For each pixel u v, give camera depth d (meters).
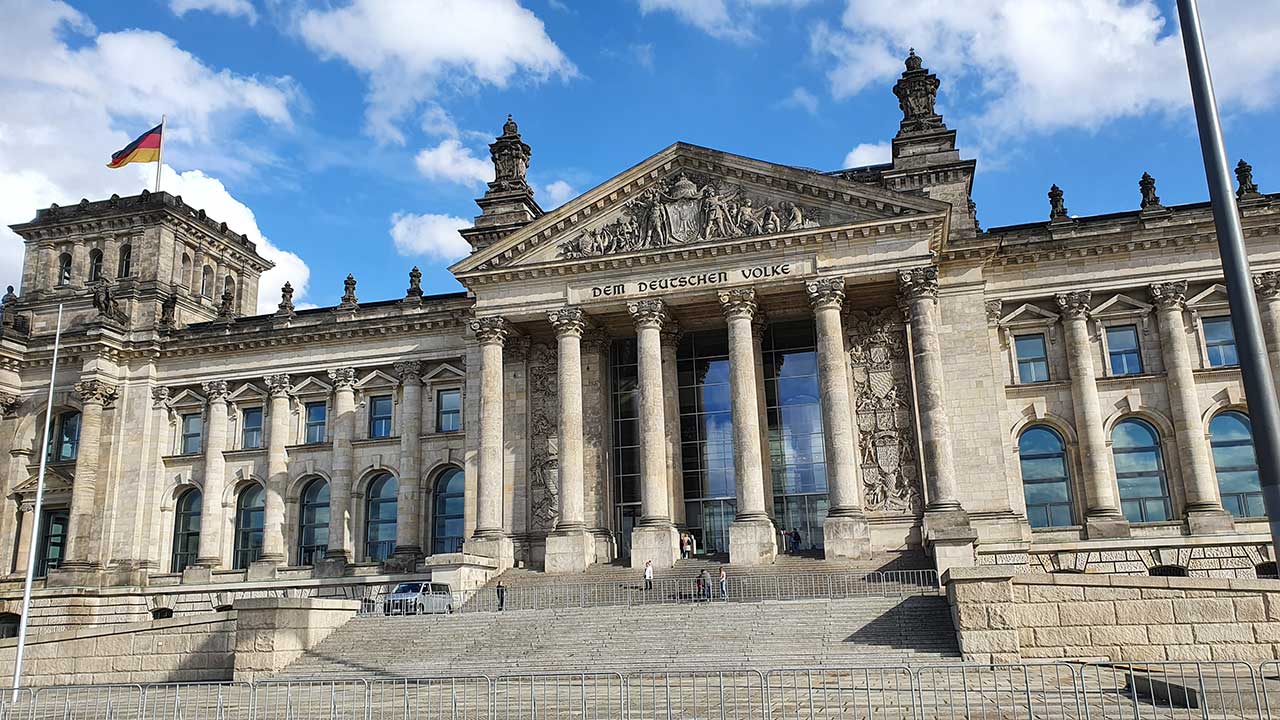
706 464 71.44
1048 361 67.19
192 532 83.44
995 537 62.03
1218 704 23.69
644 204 68.56
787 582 56.72
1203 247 65.50
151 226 90.19
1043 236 68.00
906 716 27.17
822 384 62.97
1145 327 66.12
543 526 70.88
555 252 69.31
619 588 59.66
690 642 44.09
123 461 83.75
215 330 85.69
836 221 64.88
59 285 92.25
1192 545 59.62
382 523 79.25
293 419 82.19
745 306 65.19
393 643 47.06
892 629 42.88
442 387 79.06
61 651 45.88
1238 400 63.66
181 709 34.50
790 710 29.17
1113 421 65.44
